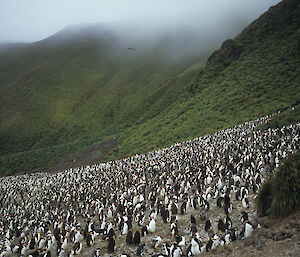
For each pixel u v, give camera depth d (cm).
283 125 3675
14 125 12438
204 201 1636
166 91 12425
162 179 2588
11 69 19050
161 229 1539
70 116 13512
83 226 2052
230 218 1417
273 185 1170
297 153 1141
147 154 4775
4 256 1702
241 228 1276
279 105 5022
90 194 2825
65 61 19450
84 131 11894
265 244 938
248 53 8531
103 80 17500
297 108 4075
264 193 1225
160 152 4484
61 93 15812
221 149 3250
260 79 6775
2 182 5556
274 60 7269
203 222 1490
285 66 6719
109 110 13288
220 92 7375
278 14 8975
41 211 2761
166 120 7925
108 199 2428
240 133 4047
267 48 8094
